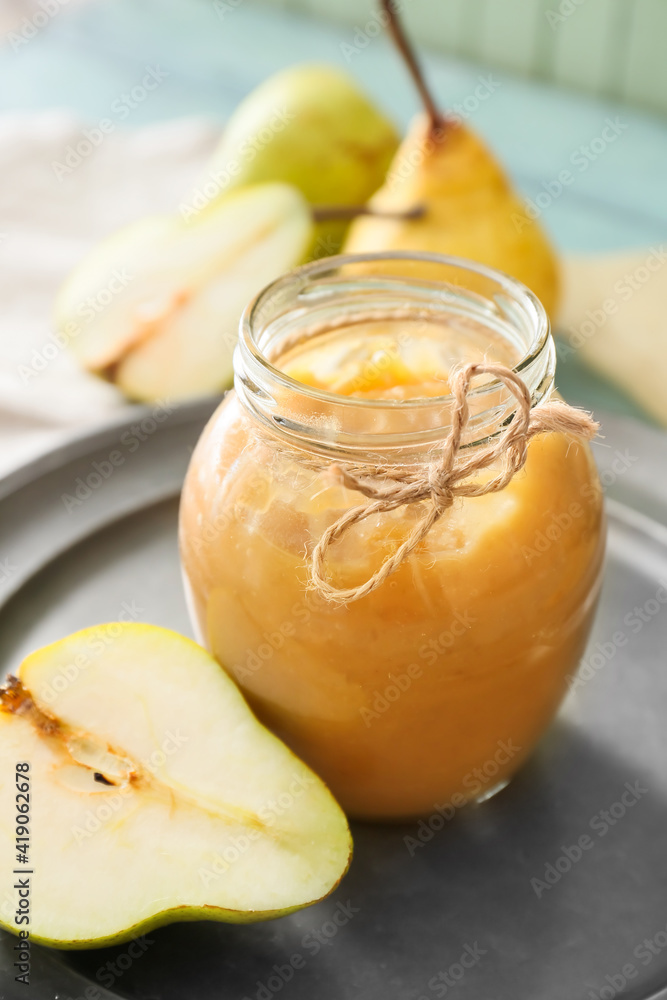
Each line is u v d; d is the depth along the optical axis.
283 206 0.55
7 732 0.39
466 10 0.84
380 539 0.37
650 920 0.40
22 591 0.47
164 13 0.90
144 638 0.40
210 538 0.39
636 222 0.66
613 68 0.81
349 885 0.40
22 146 0.72
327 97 0.60
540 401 0.38
